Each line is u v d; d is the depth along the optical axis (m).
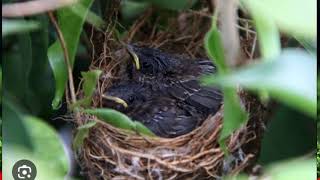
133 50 0.52
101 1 0.49
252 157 0.42
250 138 0.43
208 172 0.44
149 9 0.54
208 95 0.49
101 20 0.45
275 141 0.38
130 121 0.41
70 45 0.38
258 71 0.15
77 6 0.37
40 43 0.43
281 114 0.38
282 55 0.16
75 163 0.45
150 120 0.48
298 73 0.15
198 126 0.47
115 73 0.52
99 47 0.49
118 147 0.44
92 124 0.41
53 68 0.39
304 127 0.37
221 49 0.26
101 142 0.44
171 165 0.44
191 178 0.44
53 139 0.32
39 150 0.31
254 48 0.42
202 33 0.56
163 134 0.47
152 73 0.52
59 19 0.37
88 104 0.43
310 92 0.15
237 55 0.26
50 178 0.31
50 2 0.26
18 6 0.25
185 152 0.44
